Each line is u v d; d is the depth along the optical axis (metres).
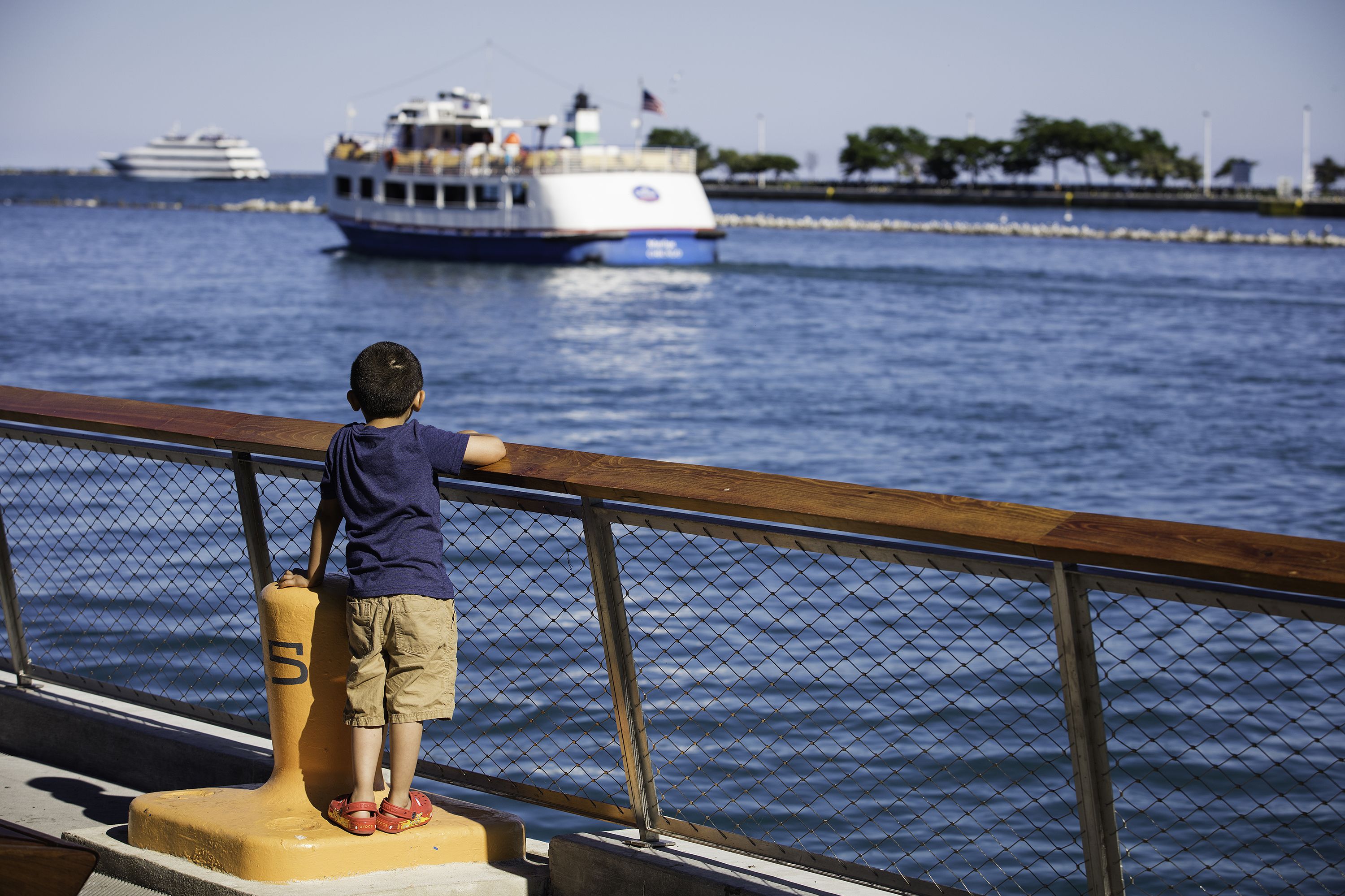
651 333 37.28
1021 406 24.83
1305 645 3.04
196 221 117.44
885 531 2.78
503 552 3.67
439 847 3.40
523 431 21.11
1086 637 2.71
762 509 2.89
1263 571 2.29
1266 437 21.70
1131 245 92.12
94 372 27.17
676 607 8.52
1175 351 34.03
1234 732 6.75
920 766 5.93
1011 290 53.03
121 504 11.03
